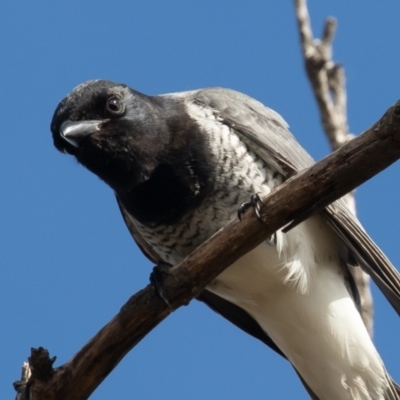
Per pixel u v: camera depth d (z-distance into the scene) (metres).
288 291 10.27
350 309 10.39
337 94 11.35
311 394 10.71
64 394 8.18
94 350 8.23
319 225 10.26
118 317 8.32
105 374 8.27
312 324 10.37
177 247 10.24
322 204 7.90
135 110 9.98
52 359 8.14
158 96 10.61
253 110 10.49
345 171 7.59
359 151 7.46
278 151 9.97
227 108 10.23
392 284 9.75
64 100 10.22
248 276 10.13
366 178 7.62
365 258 9.82
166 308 8.43
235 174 9.88
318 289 10.30
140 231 10.52
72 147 10.23
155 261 11.23
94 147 9.93
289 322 10.47
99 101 10.02
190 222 9.96
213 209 9.88
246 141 10.06
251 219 8.06
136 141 9.88
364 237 9.80
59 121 10.15
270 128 10.42
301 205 7.90
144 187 9.94
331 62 11.38
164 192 9.90
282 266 10.02
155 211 9.99
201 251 8.32
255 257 9.91
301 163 10.52
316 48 11.30
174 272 8.39
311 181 7.76
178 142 9.91
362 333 10.37
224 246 8.22
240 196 9.88
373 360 10.34
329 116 11.16
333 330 10.33
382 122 7.27
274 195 7.96
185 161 9.84
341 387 10.44
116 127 9.91
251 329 11.43
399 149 7.30
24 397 8.16
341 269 10.49
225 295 10.58
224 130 10.02
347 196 10.61
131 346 8.38
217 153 9.88
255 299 10.46
